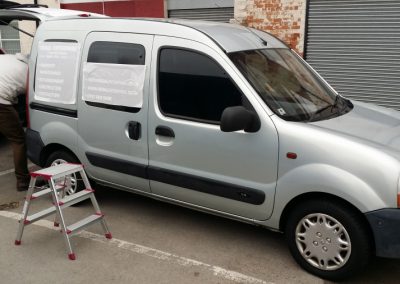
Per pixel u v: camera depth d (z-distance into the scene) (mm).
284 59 4336
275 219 3697
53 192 3896
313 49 8250
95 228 4520
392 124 3992
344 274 3438
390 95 7738
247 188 3713
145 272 3699
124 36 4336
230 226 4535
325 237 3479
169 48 4059
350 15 7750
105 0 10695
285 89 3955
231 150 3738
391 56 7566
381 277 3619
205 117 3889
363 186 3211
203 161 3910
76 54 4652
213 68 3836
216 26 4293
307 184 3418
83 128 4660
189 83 3955
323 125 3637
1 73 5344
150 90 4141
